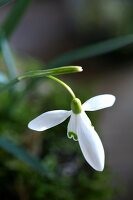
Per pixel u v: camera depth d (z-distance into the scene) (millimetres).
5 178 224
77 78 518
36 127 134
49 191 223
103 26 606
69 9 628
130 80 521
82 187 234
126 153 386
